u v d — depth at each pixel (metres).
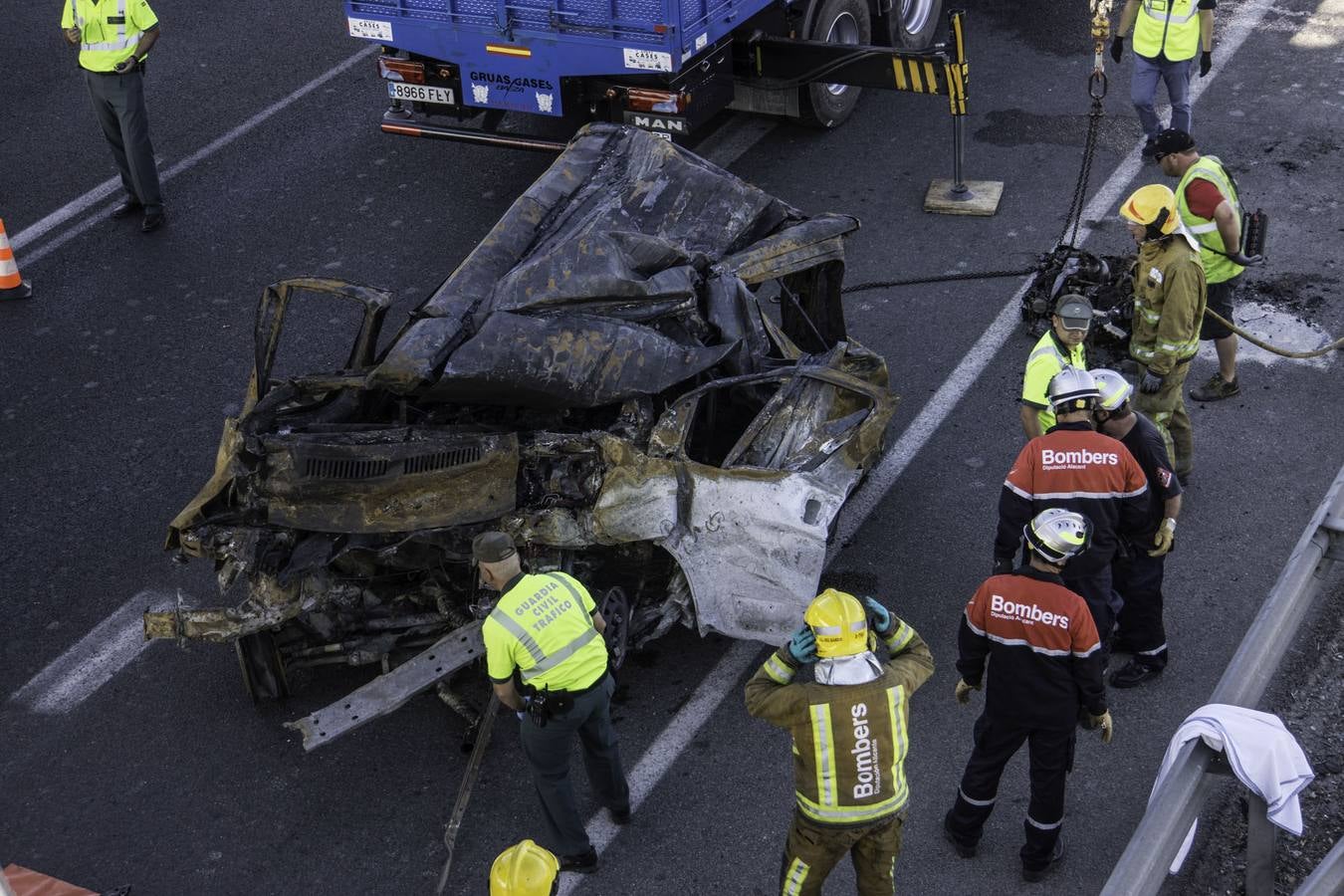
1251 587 6.26
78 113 11.51
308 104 11.38
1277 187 9.19
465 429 5.68
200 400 8.12
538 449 5.51
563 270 5.86
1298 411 7.34
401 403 5.91
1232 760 4.04
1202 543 6.54
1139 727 5.63
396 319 8.65
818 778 4.23
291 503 5.38
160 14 13.02
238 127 11.08
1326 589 6.23
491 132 9.27
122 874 5.33
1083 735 5.62
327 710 5.43
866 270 8.83
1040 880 5.04
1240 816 5.21
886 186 9.69
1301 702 5.71
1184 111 9.38
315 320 8.71
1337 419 7.26
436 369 5.60
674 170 6.71
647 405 5.78
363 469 5.34
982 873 5.09
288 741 5.88
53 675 6.32
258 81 11.78
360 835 5.43
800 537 5.59
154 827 5.53
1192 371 7.72
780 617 5.72
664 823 5.38
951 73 8.83
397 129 9.57
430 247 9.38
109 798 5.67
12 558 7.02
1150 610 5.62
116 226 9.96
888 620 4.38
